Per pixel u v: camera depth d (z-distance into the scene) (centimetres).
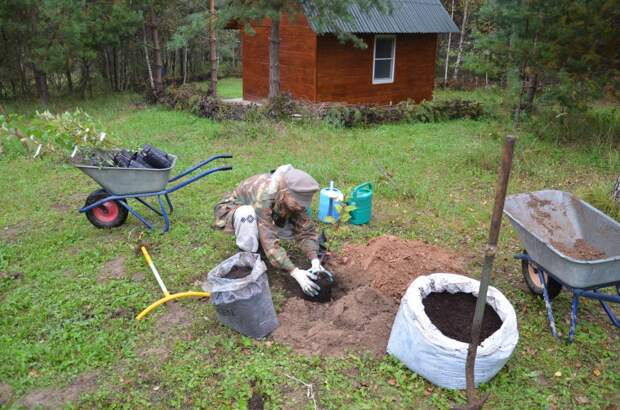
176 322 405
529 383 346
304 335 385
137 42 1869
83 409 322
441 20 1596
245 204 453
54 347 376
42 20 1435
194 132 1106
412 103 1354
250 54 1634
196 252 516
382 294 437
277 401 323
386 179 761
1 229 592
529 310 431
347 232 564
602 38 902
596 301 451
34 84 1881
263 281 375
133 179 534
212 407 320
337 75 1447
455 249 548
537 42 962
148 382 343
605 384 346
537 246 390
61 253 523
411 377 341
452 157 908
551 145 977
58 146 545
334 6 1134
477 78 2212
